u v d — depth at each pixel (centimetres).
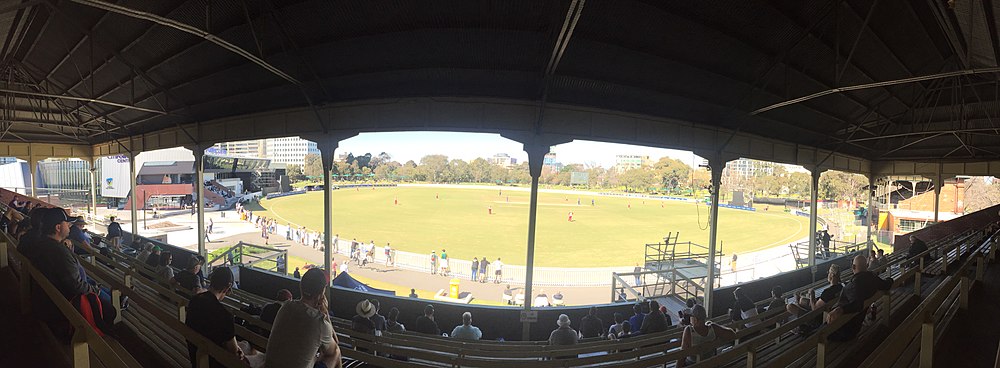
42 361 285
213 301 318
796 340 614
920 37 1148
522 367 478
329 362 291
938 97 1591
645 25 919
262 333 516
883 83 862
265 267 2195
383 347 543
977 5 791
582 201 8562
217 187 6041
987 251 1051
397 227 4028
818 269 1728
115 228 1451
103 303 393
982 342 427
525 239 3494
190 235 3322
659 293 1758
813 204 1758
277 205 6219
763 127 1416
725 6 901
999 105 1548
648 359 452
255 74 1152
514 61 985
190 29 714
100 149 2423
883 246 3650
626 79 1059
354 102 1138
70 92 1727
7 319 351
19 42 1381
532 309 1075
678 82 1095
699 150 1278
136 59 1254
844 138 1650
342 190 10656
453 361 495
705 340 610
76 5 1040
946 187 3891
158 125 1764
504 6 852
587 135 1111
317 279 289
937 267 1000
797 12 941
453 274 2195
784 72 1117
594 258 2736
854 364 444
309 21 921
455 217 5009
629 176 13225
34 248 339
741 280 2359
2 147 2172
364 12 891
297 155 17525
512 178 15488
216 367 305
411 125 1097
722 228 4581
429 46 961
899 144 2122
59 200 5419
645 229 4322
